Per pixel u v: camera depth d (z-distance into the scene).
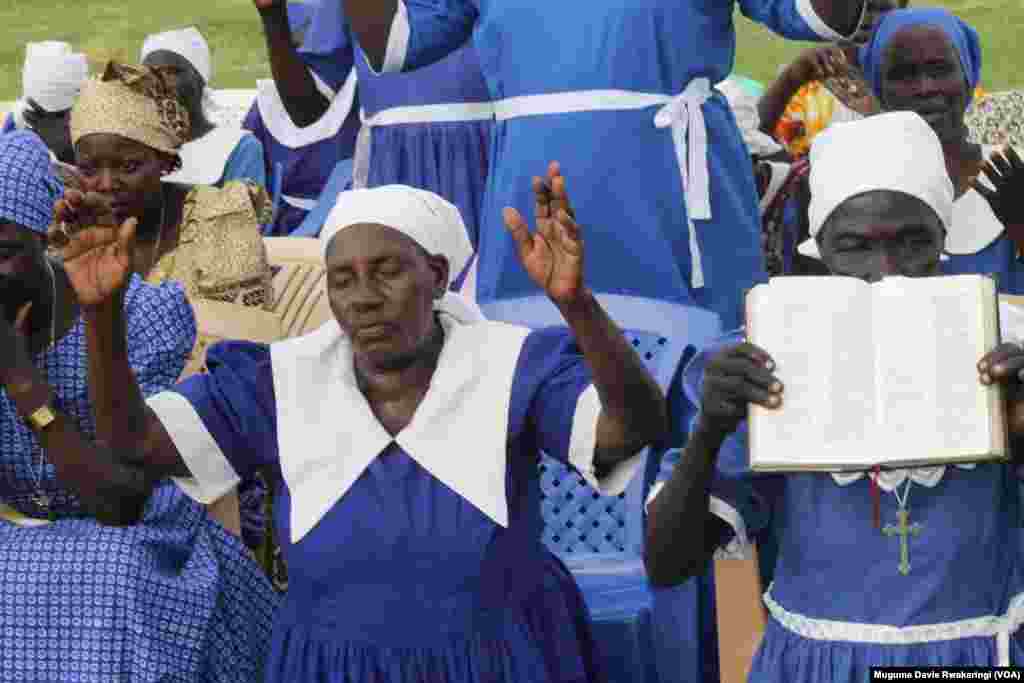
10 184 8.63
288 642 7.66
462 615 7.50
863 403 6.80
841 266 7.46
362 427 7.61
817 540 7.22
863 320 6.83
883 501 7.15
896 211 7.34
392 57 10.68
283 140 14.89
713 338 9.89
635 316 10.02
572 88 10.53
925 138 7.45
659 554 7.29
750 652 7.74
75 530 8.77
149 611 8.68
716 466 7.32
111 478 7.81
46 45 14.66
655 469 9.76
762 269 11.05
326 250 7.67
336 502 7.55
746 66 22.77
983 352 6.76
